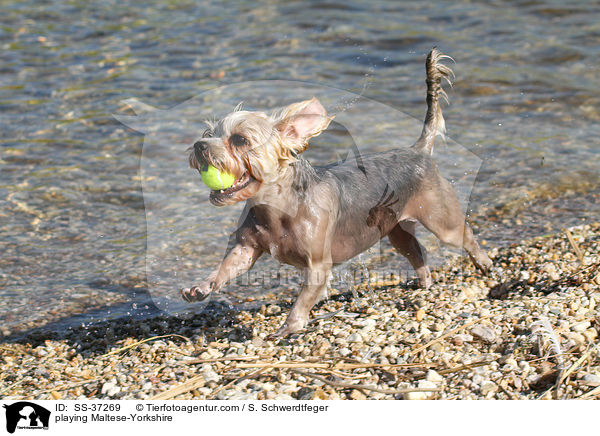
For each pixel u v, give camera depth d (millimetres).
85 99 11586
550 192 9094
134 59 13125
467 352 5344
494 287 6805
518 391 4820
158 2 16281
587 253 7266
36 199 9000
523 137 10523
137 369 5520
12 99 11609
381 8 15664
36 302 6988
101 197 9086
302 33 14188
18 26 14773
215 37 14117
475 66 12844
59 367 5762
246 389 5047
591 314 5672
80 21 15133
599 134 10578
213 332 6227
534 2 15977
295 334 5863
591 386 4750
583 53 13297
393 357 5324
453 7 15758
